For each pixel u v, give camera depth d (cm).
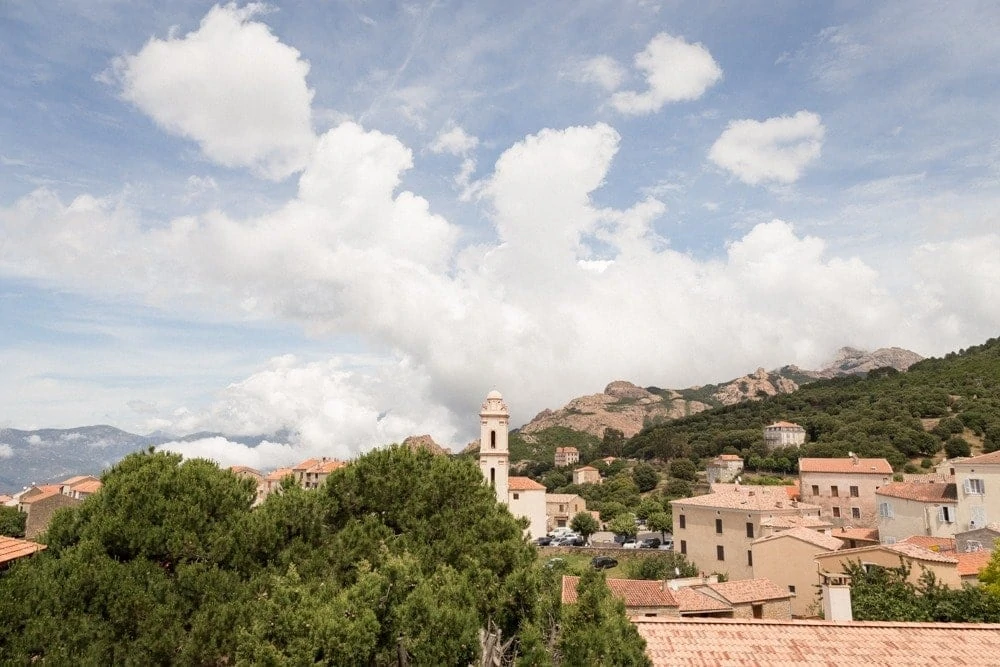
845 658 1736
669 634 1870
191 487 2083
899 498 6084
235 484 2259
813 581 4509
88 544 1856
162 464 2181
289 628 1361
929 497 5869
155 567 1852
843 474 8219
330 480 2402
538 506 10362
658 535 10312
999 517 5362
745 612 4081
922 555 3828
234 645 1723
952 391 14250
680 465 15438
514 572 1770
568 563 7025
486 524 2280
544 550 8156
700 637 1853
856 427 13188
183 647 1731
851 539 6109
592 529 9838
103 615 1739
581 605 1434
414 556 2003
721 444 17112
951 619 3062
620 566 7288
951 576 3653
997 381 13975
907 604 3184
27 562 1831
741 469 14000
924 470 10600
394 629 1457
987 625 1906
